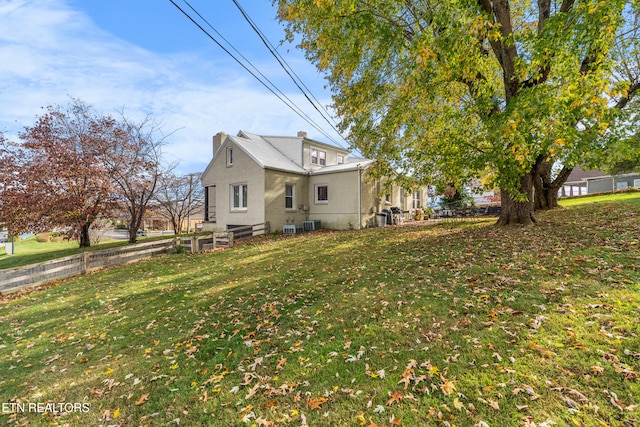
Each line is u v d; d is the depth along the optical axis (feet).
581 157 16.69
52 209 37.14
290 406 8.26
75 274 29.14
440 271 17.40
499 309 11.74
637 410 6.52
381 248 26.68
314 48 29.58
